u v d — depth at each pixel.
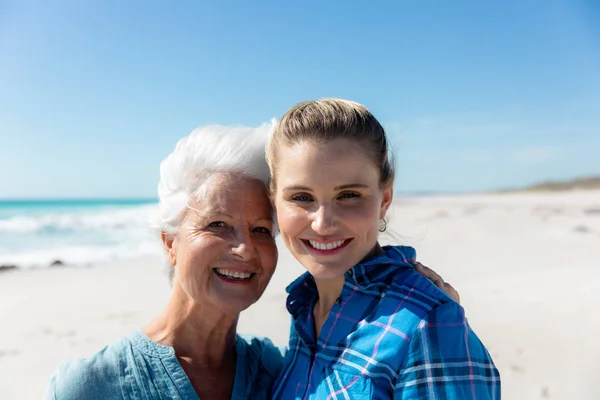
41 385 5.38
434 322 1.80
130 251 15.23
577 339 5.80
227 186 2.17
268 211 2.27
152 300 8.89
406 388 1.74
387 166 2.07
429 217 23.48
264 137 2.29
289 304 2.38
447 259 11.74
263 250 2.25
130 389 2.04
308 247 1.98
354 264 1.98
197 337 2.26
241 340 2.54
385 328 1.85
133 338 2.21
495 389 1.84
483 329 6.25
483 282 8.91
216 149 2.19
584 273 9.07
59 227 22.52
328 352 1.99
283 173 1.99
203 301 2.19
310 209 1.95
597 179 79.50
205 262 2.14
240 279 2.23
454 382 1.72
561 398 4.54
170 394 2.07
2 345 6.48
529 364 5.23
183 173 2.19
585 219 20.23
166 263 2.37
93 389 2.01
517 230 17.22
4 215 32.66
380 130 2.02
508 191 85.75
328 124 1.90
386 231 2.77
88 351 6.34
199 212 2.15
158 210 2.29
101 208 47.22
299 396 2.03
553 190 75.44
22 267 12.31
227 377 2.34
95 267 12.30
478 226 18.86
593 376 4.89
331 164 1.88
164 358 2.13
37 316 7.83
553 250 12.69
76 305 8.48
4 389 5.28
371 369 1.81
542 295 7.65
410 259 2.13
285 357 2.51
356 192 1.93
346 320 2.00
